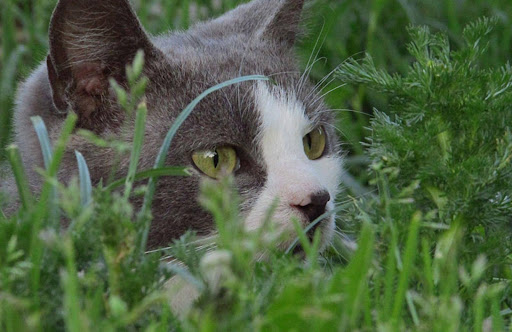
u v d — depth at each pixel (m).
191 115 0.88
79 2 0.88
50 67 0.88
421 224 0.80
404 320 0.77
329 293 0.73
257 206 0.87
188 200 0.87
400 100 0.86
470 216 0.82
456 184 0.82
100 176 0.88
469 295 0.78
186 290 0.82
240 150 0.88
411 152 0.83
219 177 0.88
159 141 0.88
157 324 0.73
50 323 0.73
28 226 0.76
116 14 0.88
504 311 0.78
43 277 0.74
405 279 0.74
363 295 0.75
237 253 0.73
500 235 0.82
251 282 0.75
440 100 0.84
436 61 0.85
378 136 0.84
